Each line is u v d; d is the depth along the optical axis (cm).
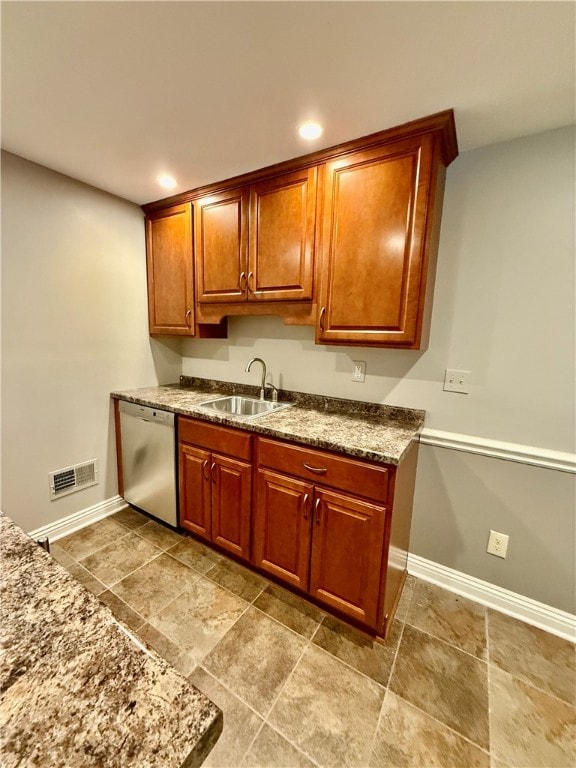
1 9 90
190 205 210
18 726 39
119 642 50
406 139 138
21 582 61
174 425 202
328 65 108
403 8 88
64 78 116
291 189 170
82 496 222
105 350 226
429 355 172
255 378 236
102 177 192
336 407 201
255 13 91
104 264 218
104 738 39
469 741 111
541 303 147
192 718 41
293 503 158
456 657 140
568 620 152
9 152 168
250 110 132
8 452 185
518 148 144
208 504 193
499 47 98
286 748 107
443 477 174
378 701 122
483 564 170
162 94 124
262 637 146
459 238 159
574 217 138
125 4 88
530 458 154
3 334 177
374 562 139
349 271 156
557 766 105
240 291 194
